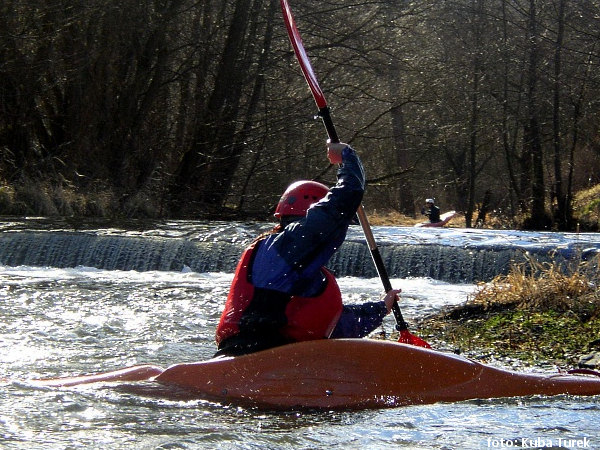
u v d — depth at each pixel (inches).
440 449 263.3
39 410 302.4
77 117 1466.5
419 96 1621.6
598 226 1850.4
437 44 1748.3
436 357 322.0
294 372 312.0
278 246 312.7
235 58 1523.1
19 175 1375.5
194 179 1576.0
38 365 428.5
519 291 608.4
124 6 1389.0
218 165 1571.1
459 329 558.3
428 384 316.2
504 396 316.2
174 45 1552.7
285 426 285.3
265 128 1573.6
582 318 560.1
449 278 865.5
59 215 1262.3
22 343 484.1
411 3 1542.8
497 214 2198.6
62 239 946.1
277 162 1636.3
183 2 1464.1
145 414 297.4
